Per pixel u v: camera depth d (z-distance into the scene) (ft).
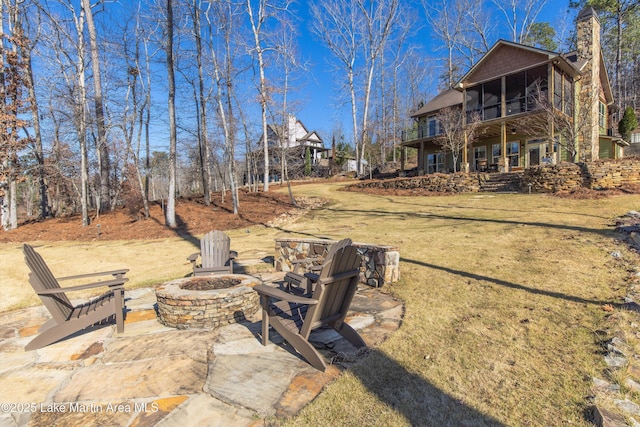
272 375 8.87
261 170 120.47
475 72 63.87
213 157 71.51
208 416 7.29
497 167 60.34
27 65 46.70
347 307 10.19
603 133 67.92
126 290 18.65
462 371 8.61
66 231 40.45
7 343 11.89
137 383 8.74
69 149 54.34
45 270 12.00
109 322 13.58
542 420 6.83
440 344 10.04
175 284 14.30
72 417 7.45
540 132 56.80
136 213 48.42
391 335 10.85
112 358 10.25
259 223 42.04
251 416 7.23
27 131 52.11
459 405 7.38
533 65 54.39
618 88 90.48
